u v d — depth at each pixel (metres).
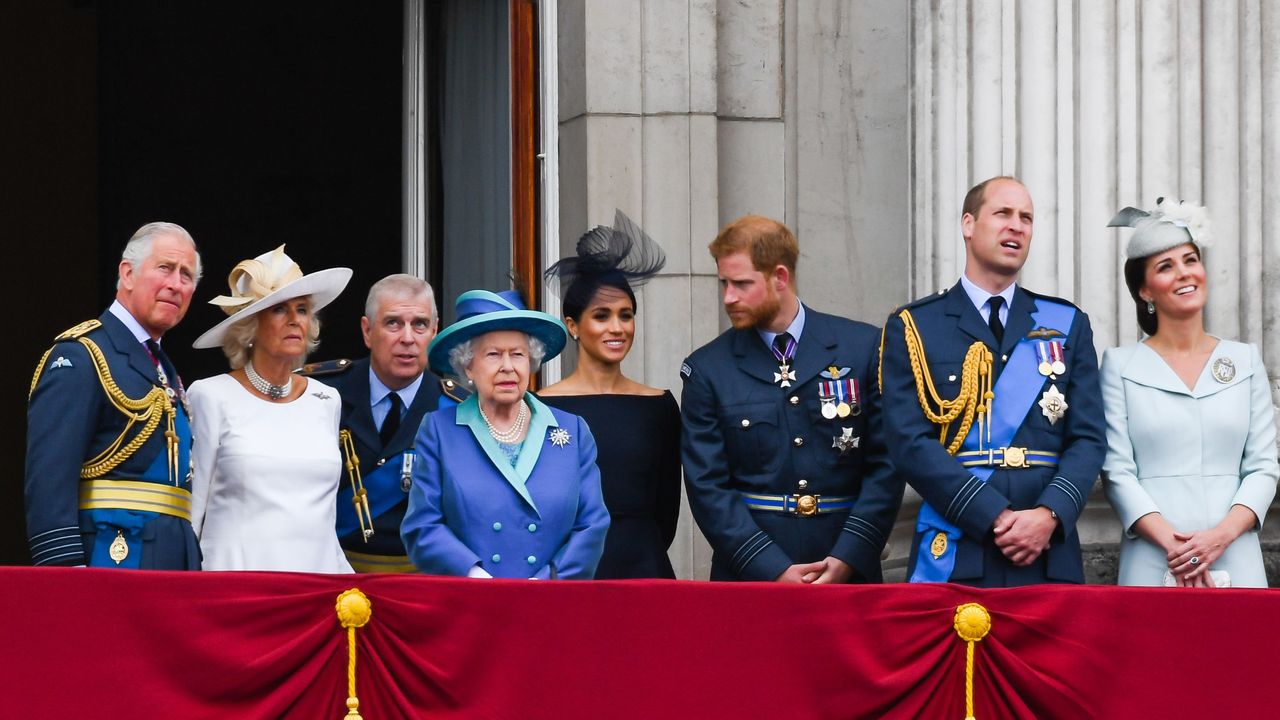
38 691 18.28
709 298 28.42
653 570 22.91
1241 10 27.28
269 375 21.41
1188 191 26.95
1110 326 26.70
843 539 22.12
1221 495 21.92
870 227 29.38
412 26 30.45
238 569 20.64
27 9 42.41
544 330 21.08
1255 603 18.91
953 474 21.16
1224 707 18.83
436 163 30.27
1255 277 26.86
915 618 18.98
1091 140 27.00
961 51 27.59
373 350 23.20
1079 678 18.88
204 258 42.16
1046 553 21.12
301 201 42.44
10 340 42.12
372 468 22.88
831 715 18.84
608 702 18.78
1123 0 27.17
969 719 18.83
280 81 42.59
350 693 18.58
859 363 22.98
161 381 20.67
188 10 42.50
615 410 23.31
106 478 20.16
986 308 22.27
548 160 29.11
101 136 42.56
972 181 27.38
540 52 29.27
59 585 18.42
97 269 42.62
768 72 29.22
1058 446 21.70
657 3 28.52
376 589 18.80
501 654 18.81
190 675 18.44
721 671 18.86
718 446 22.69
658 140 28.42
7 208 42.19
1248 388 22.31
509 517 20.59
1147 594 18.98
